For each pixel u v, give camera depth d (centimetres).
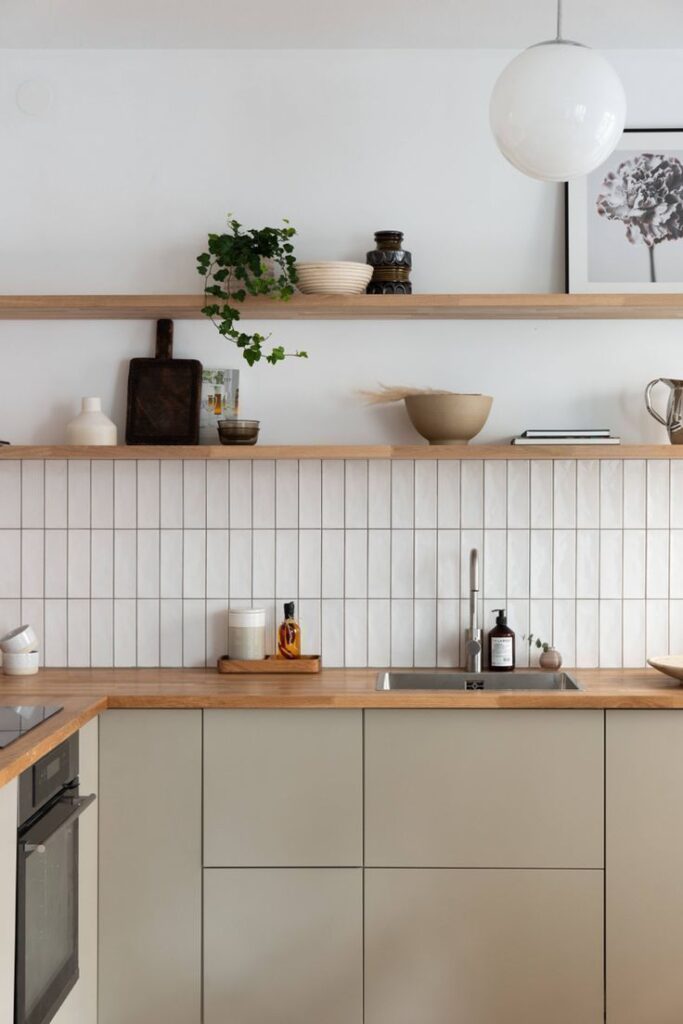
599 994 295
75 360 348
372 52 343
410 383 346
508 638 335
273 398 347
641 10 310
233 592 347
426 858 296
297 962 296
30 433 349
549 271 344
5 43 339
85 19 320
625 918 295
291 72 344
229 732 296
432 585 346
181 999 296
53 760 253
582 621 345
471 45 339
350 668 345
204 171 345
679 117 341
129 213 345
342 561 347
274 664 333
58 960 258
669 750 295
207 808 296
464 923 295
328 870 296
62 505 347
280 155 345
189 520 347
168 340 344
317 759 296
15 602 348
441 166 344
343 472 346
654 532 345
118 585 347
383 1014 296
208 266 331
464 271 344
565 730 295
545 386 346
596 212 340
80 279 345
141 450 321
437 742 295
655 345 345
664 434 345
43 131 345
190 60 344
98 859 296
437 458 322
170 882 296
